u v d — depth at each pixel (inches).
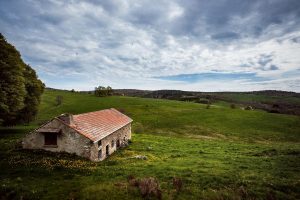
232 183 773.9
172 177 808.9
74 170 886.4
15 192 695.1
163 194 677.3
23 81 1603.1
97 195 665.0
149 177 761.6
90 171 876.6
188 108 4205.2
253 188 737.0
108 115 1667.1
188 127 2891.2
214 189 727.1
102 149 1224.8
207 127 2906.0
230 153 1449.3
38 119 2807.6
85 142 1099.3
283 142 2364.7
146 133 2571.4
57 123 1136.8
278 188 748.6
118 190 689.0
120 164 1024.9
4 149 1206.3
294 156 1254.3
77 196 665.6
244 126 2972.4
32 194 682.2
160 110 3914.9
